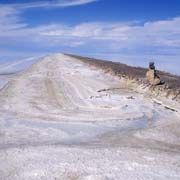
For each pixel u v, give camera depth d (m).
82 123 22.78
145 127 21.89
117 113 26.17
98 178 12.14
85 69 55.56
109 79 44.94
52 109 27.38
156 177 12.29
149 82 37.09
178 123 22.84
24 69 60.91
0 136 19.16
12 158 14.47
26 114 25.34
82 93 34.97
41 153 15.12
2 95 33.47
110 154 15.09
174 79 42.28
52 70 54.97
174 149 17.09
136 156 14.88
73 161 13.96
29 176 12.49
